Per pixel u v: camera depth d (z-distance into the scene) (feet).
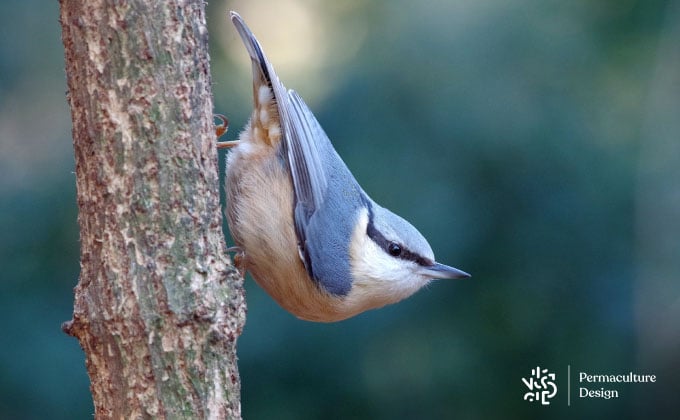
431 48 36.22
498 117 35.73
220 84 36.04
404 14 37.17
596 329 38.32
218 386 17.29
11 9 34.47
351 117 35.65
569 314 37.91
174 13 17.15
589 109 37.27
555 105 36.50
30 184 34.06
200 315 17.10
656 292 39.24
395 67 36.17
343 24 38.45
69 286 33.37
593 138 37.27
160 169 17.06
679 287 39.45
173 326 16.93
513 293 37.14
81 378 32.32
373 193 34.71
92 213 17.06
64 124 35.01
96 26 16.76
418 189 34.96
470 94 35.76
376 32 37.11
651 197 38.70
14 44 34.55
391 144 35.42
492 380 37.99
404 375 37.37
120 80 16.84
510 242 36.19
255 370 34.99
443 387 37.65
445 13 36.88
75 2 16.87
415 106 35.65
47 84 34.99
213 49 36.81
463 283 37.06
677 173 39.29
